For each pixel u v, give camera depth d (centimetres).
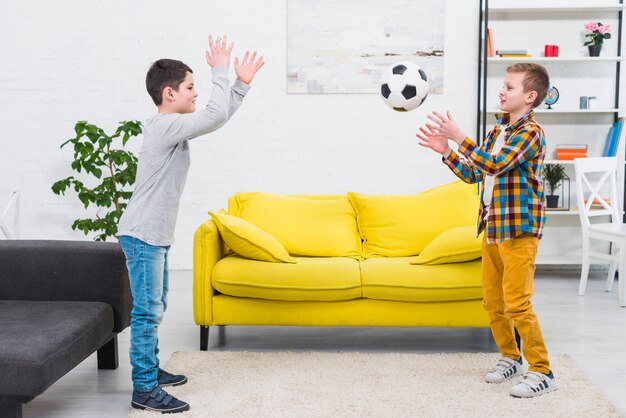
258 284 301
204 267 307
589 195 507
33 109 503
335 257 342
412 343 328
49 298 271
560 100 500
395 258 333
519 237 247
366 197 361
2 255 271
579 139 503
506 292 253
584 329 347
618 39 495
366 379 271
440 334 344
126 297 274
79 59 499
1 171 507
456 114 498
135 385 242
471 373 278
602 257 418
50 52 498
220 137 504
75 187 460
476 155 236
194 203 507
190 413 237
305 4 491
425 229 345
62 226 512
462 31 491
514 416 233
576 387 259
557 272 502
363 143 502
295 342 330
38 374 203
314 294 301
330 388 260
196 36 496
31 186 508
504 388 260
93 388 266
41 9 496
